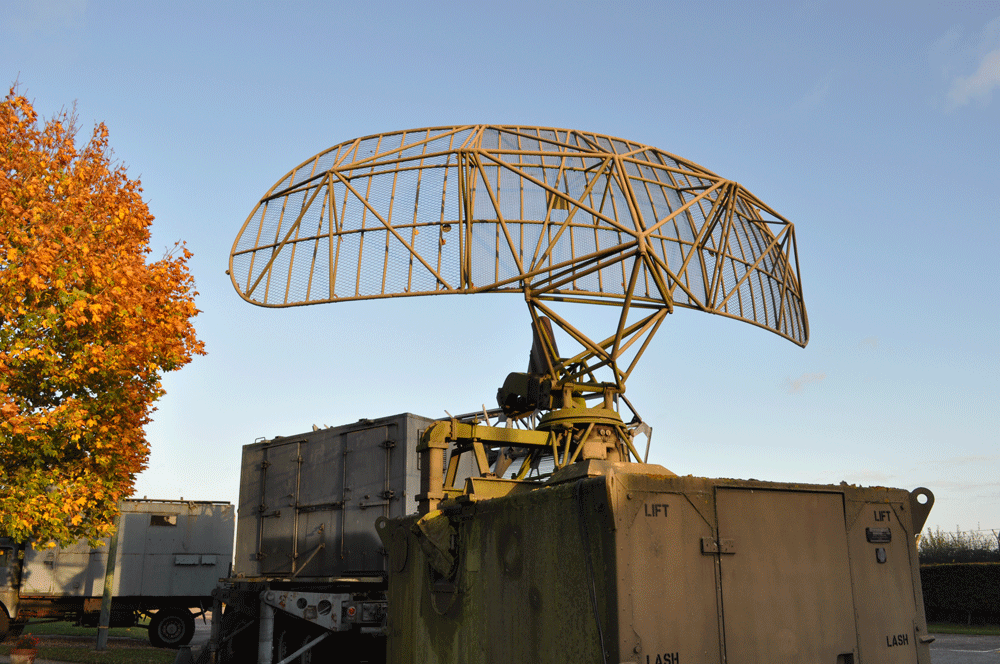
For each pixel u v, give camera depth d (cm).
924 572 2573
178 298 1180
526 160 973
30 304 991
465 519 622
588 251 967
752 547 467
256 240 1006
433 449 823
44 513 1005
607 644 425
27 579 1884
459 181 897
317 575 1257
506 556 549
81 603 1933
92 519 1145
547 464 1130
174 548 1989
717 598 448
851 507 516
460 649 608
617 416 824
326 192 973
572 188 988
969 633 2172
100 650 1744
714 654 439
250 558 1378
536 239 939
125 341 1078
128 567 1933
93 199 1096
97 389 1101
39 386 1045
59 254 1004
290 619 1252
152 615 1972
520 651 519
